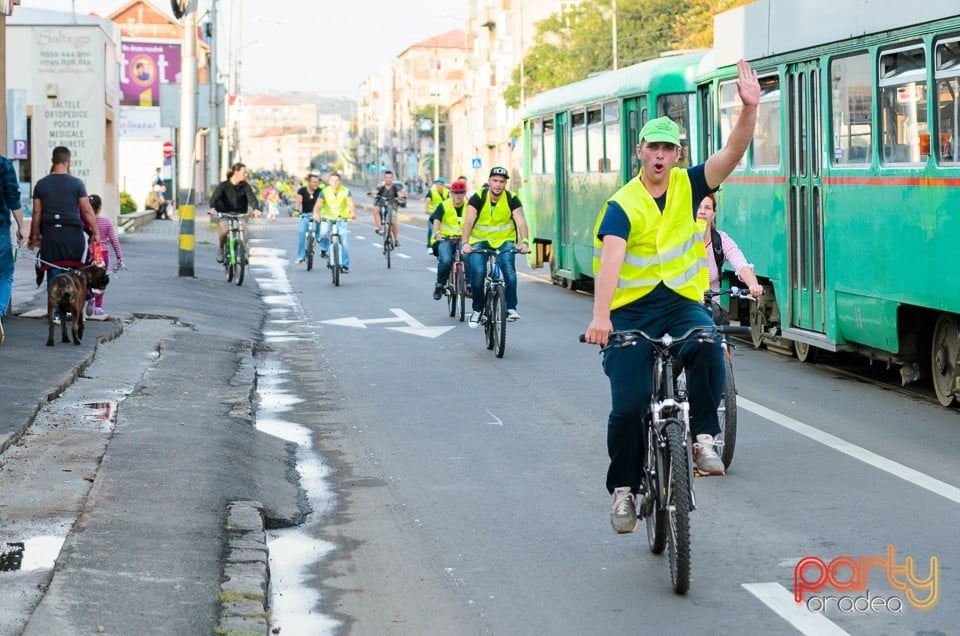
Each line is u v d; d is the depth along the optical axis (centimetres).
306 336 2762
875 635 900
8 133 4550
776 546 1127
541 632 927
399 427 1728
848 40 1995
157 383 1956
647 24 11556
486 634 925
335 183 4191
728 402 1393
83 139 5881
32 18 8188
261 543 1128
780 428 1661
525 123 4428
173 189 10844
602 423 1734
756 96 988
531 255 4388
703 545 1138
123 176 10831
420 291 3794
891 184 1862
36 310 2736
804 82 2183
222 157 11000
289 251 5875
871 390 1962
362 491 1377
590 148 3584
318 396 1988
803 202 2195
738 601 982
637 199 1020
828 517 1220
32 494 1250
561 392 1989
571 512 1271
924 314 1911
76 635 859
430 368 2261
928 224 1753
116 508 1200
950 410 1783
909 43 1806
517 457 1532
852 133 2003
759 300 2441
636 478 1066
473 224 2467
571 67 12325
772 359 2323
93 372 2047
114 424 1614
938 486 1332
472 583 1047
